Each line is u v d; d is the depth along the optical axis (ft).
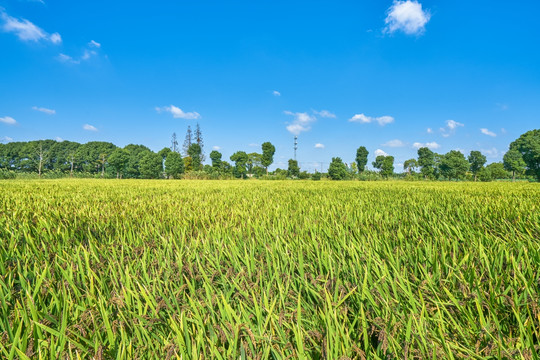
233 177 182.39
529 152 159.84
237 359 3.31
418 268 5.65
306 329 4.04
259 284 5.06
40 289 4.71
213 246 7.21
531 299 4.15
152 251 6.97
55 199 17.80
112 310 4.23
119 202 16.67
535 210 11.17
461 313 4.13
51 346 3.15
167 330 3.85
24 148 259.80
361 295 4.45
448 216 10.72
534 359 3.13
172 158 181.37
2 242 7.38
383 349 3.36
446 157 180.04
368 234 8.02
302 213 12.37
